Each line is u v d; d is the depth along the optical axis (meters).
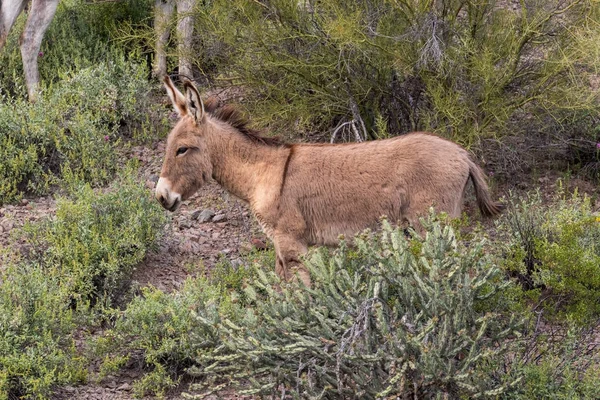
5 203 21.31
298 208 15.92
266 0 21.77
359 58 20.97
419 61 20.14
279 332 12.73
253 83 22.06
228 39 21.62
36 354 14.79
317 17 20.86
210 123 16.22
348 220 15.87
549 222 17.28
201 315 14.34
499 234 18.27
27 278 15.85
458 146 15.94
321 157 15.94
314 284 14.12
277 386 12.62
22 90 24.91
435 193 15.52
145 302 15.83
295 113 21.75
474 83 20.19
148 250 18.92
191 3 24.41
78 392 14.79
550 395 12.75
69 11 28.97
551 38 20.52
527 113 21.53
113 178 22.64
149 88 25.09
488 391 12.05
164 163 16.22
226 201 21.73
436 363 11.86
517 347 13.14
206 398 14.75
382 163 15.72
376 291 12.41
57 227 18.08
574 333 13.54
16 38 27.39
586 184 21.58
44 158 22.41
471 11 20.95
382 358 11.98
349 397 12.48
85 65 26.36
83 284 16.83
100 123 23.73
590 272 14.13
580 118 21.23
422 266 13.23
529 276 16.69
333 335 12.29
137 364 15.68
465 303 12.48
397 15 21.00
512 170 21.69
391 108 21.80
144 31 24.41
